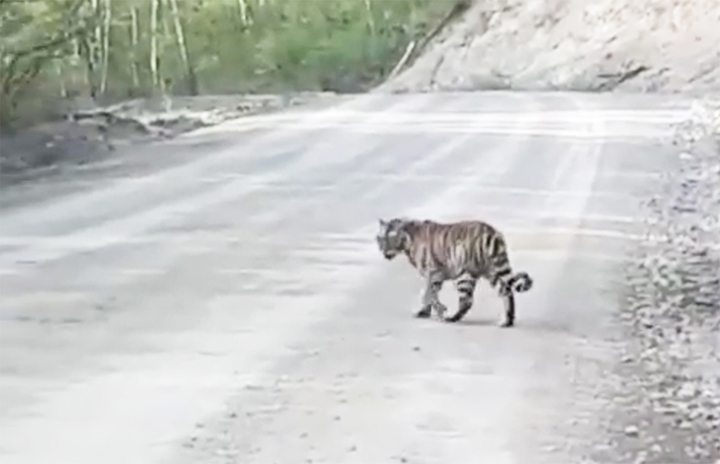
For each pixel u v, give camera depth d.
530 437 19.33
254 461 19.03
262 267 22.78
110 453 19.09
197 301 21.75
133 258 22.92
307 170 26.98
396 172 27.03
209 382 20.11
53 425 19.44
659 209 24.84
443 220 24.83
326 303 21.89
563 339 21.03
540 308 21.83
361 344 20.81
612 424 19.48
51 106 27.20
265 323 21.36
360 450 19.16
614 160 27.52
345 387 20.02
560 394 19.95
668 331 21.27
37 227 23.64
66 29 27.47
